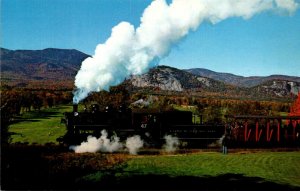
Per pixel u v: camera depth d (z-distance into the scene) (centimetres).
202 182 2020
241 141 3272
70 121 3153
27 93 9569
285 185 2000
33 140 3659
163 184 1961
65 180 1988
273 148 3316
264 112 6253
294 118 3362
